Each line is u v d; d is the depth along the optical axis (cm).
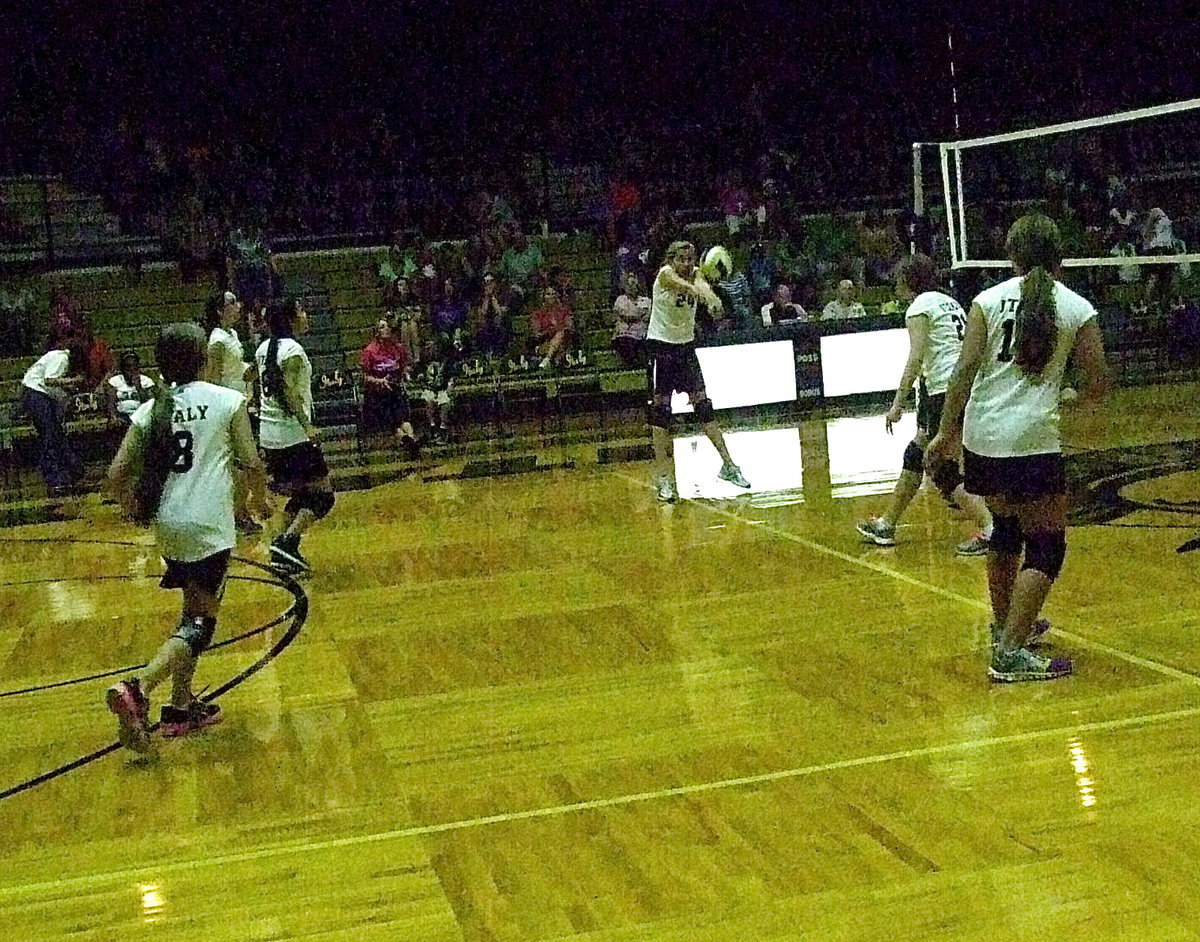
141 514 563
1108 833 404
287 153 2134
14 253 2003
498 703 589
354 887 411
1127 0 2006
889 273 1988
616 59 2200
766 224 2064
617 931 368
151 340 1927
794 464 1221
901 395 801
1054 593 696
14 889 430
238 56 2102
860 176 2188
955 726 510
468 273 1984
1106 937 342
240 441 572
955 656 600
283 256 2039
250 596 847
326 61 2127
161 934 390
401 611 776
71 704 641
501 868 416
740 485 1092
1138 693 531
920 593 717
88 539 1146
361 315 1983
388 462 1521
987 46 2142
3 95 2056
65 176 2077
